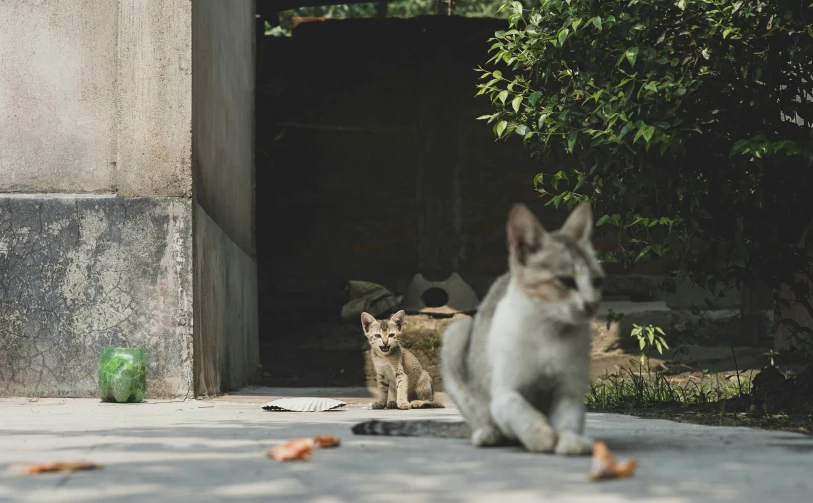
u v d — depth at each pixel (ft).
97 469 10.30
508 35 22.29
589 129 20.10
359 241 54.08
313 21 54.85
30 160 27.27
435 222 53.83
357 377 44.96
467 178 54.03
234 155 38.22
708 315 48.91
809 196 20.36
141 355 25.43
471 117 54.13
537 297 11.17
